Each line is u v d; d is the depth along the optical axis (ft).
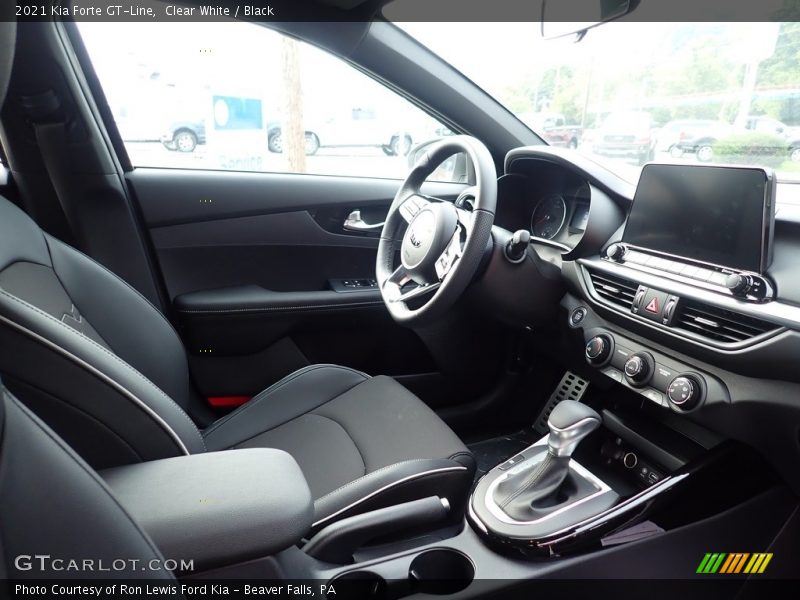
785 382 3.18
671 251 4.00
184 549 1.99
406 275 4.68
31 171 4.92
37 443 1.46
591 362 4.39
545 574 3.38
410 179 4.98
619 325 4.27
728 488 3.82
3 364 2.14
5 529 1.25
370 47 5.42
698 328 3.61
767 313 3.20
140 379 2.50
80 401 2.28
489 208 4.05
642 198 4.20
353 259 6.23
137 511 2.06
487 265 4.58
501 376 6.02
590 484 3.82
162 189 5.42
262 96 5.79
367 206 6.20
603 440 4.68
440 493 3.52
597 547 3.52
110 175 5.08
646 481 4.28
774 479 3.76
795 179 4.00
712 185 3.63
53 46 4.37
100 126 5.03
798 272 3.25
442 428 3.94
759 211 3.34
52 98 4.58
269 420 4.30
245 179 5.68
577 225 5.02
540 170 5.35
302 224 5.93
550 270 4.76
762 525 3.78
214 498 2.15
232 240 5.74
